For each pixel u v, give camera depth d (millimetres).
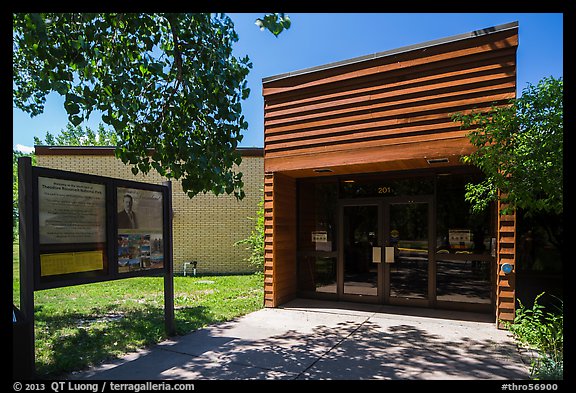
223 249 12734
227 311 6934
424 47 6273
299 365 4277
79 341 5137
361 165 6918
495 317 6305
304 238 8359
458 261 6941
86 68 4348
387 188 7648
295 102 7426
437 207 7184
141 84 4801
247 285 10055
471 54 5930
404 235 7434
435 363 4328
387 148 6500
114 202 4660
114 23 4574
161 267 5367
